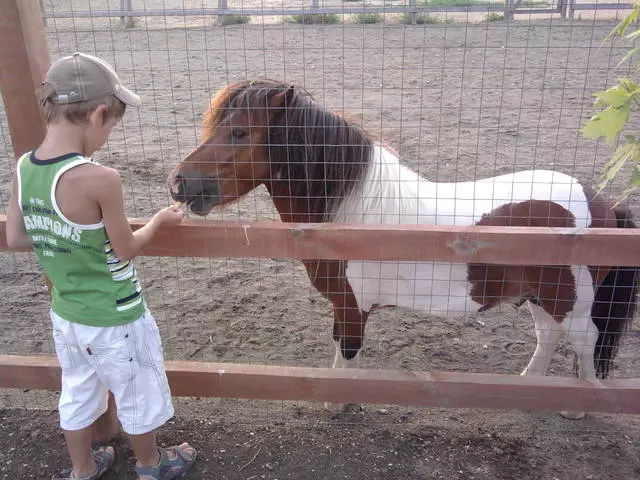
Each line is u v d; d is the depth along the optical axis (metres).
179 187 2.48
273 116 2.50
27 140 2.25
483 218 2.67
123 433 2.79
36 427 2.88
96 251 1.96
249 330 3.85
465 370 3.46
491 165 6.32
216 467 2.63
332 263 2.70
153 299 4.20
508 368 3.47
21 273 4.57
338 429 2.86
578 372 2.92
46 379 2.63
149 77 10.05
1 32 2.09
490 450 2.73
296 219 2.76
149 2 15.70
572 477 2.58
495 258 2.22
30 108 2.20
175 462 2.55
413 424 2.91
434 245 2.22
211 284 4.41
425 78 9.64
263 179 2.62
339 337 2.98
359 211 2.62
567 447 2.75
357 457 2.69
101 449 2.66
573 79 9.30
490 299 2.78
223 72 10.18
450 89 9.06
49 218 1.88
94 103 1.82
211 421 2.92
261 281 4.46
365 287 2.74
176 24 14.08
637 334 3.72
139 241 2.01
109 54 11.21
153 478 2.44
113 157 6.66
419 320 3.96
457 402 2.54
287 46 11.94
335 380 2.54
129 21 13.48
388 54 11.11
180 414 2.98
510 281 2.71
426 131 7.37
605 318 2.73
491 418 2.99
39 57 2.18
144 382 2.19
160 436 2.80
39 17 2.19
